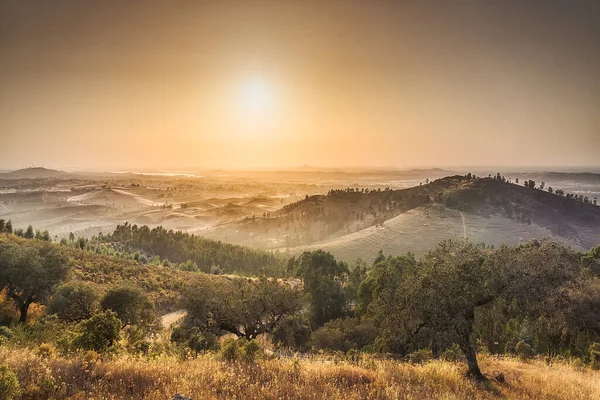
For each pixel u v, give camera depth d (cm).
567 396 1305
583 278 2052
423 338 1608
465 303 1478
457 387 1260
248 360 1334
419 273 1642
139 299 3956
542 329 1645
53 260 5275
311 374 1176
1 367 761
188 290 4222
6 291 4525
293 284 10831
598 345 2667
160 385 926
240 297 4278
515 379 1569
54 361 1058
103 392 843
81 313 3781
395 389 1101
